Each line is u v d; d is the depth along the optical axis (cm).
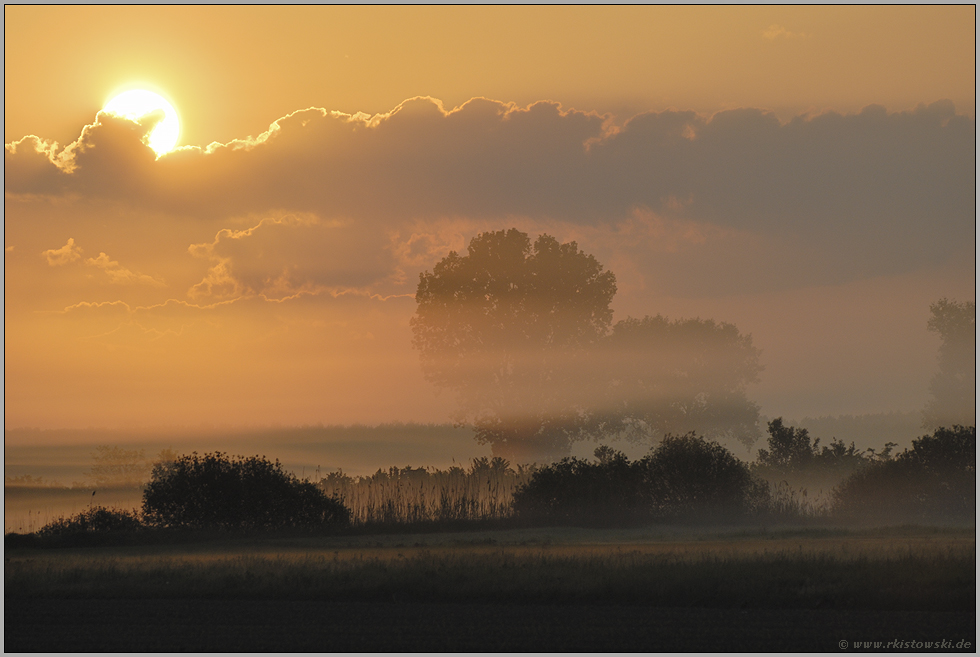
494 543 10081
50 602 6188
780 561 6762
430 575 6619
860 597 5716
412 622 5350
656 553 7869
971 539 9000
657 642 4762
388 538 11094
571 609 5709
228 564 7519
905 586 5888
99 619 5559
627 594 6000
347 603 6047
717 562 6794
